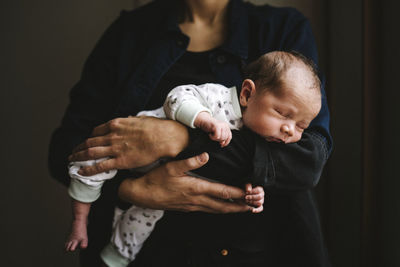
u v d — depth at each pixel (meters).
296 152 1.13
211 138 1.07
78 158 1.22
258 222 1.28
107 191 1.23
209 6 1.43
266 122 1.11
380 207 1.73
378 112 1.72
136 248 1.28
